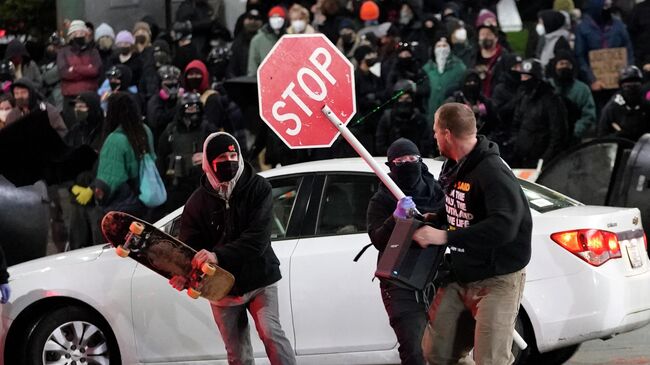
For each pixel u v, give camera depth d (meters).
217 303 10.38
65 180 13.28
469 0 24.67
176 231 12.16
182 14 25.44
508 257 8.82
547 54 22.98
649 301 11.76
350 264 11.54
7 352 12.46
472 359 10.17
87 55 24.19
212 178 10.14
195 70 20.62
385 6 24.41
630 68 19.25
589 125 20.28
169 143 18.33
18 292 12.40
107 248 12.52
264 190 10.20
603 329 11.29
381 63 20.58
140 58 24.70
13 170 13.02
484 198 8.66
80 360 12.39
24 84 18.44
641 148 16.67
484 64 21.45
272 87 9.88
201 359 11.99
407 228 8.86
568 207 12.01
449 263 9.22
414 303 10.05
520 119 19.39
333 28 24.08
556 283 11.25
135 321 12.15
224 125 20.28
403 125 18.67
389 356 11.47
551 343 11.27
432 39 22.42
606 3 22.38
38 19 32.44
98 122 18.44
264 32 23.00
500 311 8.81
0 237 16.39
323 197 11.94
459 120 8.80
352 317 11.52
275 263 10.35
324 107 9.80
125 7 28.77
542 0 24.77
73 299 12.44
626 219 11.71
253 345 11.88
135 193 16.61
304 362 11.66
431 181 10.10
